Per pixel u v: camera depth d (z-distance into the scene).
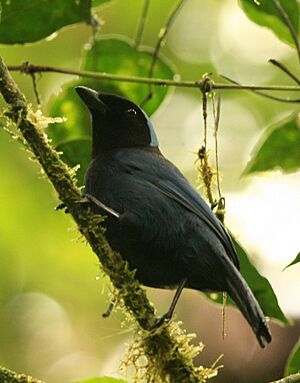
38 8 11.08
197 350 9.69
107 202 10.84
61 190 9.98
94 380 8.81
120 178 10.92
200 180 11.52
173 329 9.73
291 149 11.36
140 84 11.96
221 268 10.53
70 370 17.19
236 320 16.05
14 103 9.88
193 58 18.86
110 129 11.66
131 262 10.71
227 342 15.95
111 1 11.74
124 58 11.74
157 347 9.66
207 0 19.38
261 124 18.67
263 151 11.43
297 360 10.14
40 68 10.98
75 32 17.56
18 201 16.91
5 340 17.17
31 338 17.27
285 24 11.54
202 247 10.62
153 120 18.77
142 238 10.66
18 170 16.95
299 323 15.91
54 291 17.16
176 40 18.92
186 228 10.69
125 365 9.71
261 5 11.51
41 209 16.91
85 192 11.09
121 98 11.74
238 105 18.83
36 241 16.98
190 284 10.95
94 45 11.62
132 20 17.72
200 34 19.09
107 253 9.97
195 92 18.75
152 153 11.43
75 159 11.42
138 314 9.80
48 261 17.06
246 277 10.77
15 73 17.20
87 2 11.15
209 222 10.73
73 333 17.31
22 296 17.16
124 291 9.87
